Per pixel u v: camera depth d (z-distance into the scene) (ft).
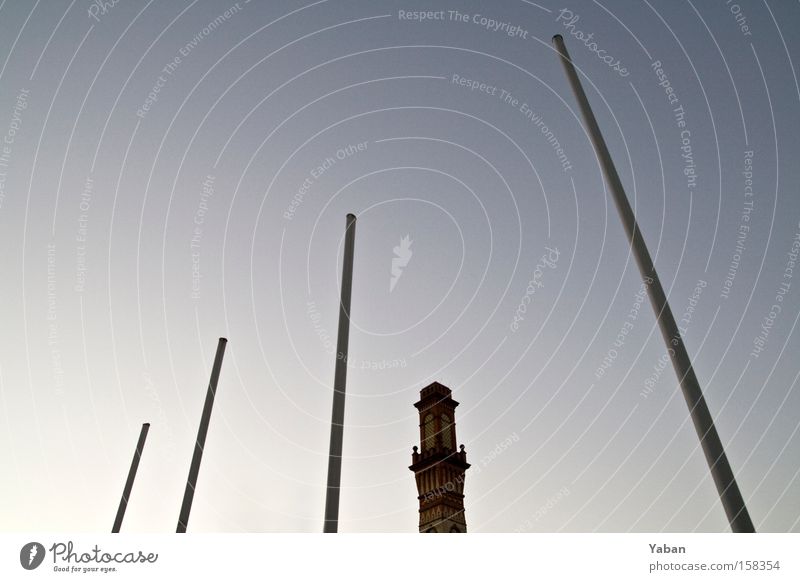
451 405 141.49
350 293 41.37
